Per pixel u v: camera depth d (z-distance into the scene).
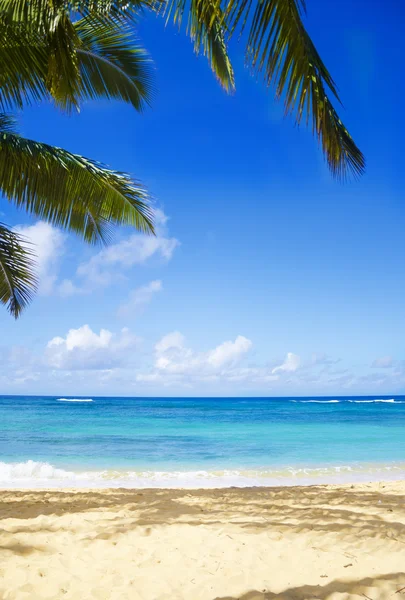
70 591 3.14
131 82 7.61
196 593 3.06
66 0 4.29
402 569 3.27
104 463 14.76
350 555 3.67
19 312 9.73
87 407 62.41
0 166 6.48
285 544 4.10
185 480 11.53
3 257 8.52
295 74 2.70
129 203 7.83
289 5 2.63
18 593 3.09
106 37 6.93
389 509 5.73
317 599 2.86
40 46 5.62
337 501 6.64
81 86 6.64
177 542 4.23
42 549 4.02
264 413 51.03
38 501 6.98
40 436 22.97
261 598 2.91
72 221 7.76
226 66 4.68
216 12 2.83
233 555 3.81
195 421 35.97
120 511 5.81
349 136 2.84
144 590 3.14
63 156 6.80
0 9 4.98
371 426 30.97
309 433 25.28
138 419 38.00
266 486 10.02
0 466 12.80
